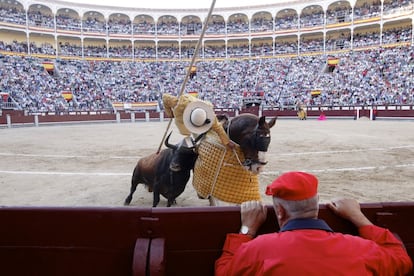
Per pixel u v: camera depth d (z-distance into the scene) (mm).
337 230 1872
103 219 1881
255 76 40656
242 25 45156
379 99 31156
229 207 1894
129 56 43875
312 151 10078
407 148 10430
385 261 1450
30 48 37875
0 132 19891
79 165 8211
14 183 6328
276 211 1529
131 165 8156
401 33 36219
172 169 3697
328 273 1299
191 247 1891
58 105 32250
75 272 1933
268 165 7875
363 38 39000
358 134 15266
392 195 5172
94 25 42844
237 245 1714
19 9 38812
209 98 38500
